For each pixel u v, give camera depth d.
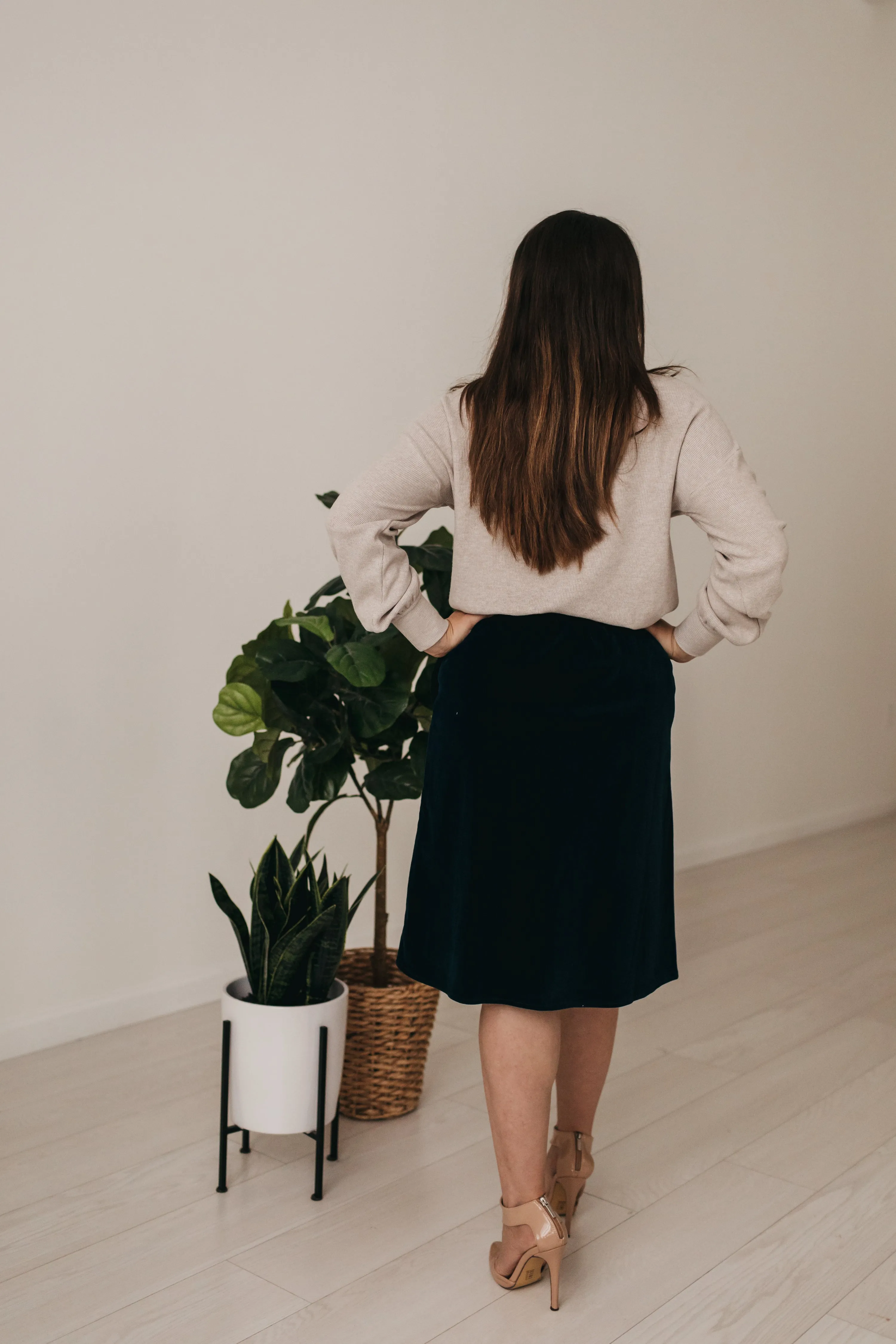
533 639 1.41
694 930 3.31
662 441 1.40
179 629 2.59
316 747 1.94
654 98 3.75
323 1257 1.60
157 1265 1.58
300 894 1.84
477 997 1.43
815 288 4.53
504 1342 1.41
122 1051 2.37
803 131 4.41
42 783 2.37
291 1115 1.76
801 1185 1.83
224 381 2.63
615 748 1.42
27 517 2.31
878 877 4.01
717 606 1.46
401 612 1.46
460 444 1.45
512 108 3.28
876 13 4.72
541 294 1.37
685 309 3.94
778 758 4.57
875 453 4.95
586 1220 1.72
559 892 1.41
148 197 2.46
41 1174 1.84
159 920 2.60
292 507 2.80
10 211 2.24
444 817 1.48
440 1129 2.02
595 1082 1.63
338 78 2.81
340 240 2.86
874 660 5.08
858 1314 1.48
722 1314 1.48
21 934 2.36
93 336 2.38
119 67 2.38
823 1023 2.57
